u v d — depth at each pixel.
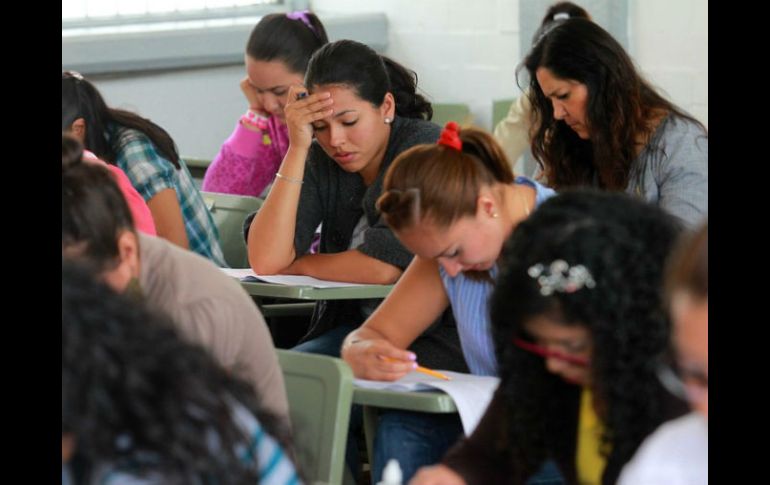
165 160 6.68
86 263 2.56
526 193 4.33
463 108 10.31
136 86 10.39
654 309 3.00
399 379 4.54
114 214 3.15
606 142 5.69
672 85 8.82
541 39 5.80
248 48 7.98
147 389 2.31
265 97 8.01
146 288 3.54
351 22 11.14
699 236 2.47
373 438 4.82
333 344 5.87
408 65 11.25
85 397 2.29
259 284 5.77
